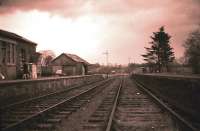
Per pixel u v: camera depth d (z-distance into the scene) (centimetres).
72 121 1227
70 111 1491
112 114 1238
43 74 5428
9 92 2064
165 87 2036
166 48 9550
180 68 7956
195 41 6312
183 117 1212
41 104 1875
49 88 3081
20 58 4019
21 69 4028
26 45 4297
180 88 1540
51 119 1227
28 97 2373
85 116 1359
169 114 1314
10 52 3619
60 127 1100
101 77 8569
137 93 2644
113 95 2483
